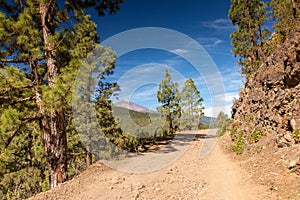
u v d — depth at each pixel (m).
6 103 8.66
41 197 6.60
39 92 8.44
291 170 6.09
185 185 6.95
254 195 5.36
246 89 16.55
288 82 9.02
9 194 16.41
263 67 12.91
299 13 11.85
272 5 15.76
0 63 8.84
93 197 6.45
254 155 9.03
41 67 10.73
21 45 8.53
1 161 10.91
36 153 15.27
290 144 7.63
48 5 9.09
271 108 9.95
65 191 7.09
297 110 8.10
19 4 10.71
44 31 9.56
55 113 9.08
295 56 8.62
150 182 7.62
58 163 9.01
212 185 6.63
